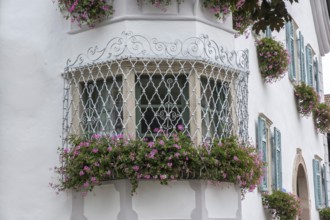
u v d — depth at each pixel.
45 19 11.04
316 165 18.34
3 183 10.62
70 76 10.78
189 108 10.23
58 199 10.52
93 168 9.86
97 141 10.02
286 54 13.77
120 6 10.47
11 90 10.84
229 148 10.08
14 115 10.78
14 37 10.98
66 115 10.70
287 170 15.30
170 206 9.88
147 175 9.67
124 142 9.86
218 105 10.66
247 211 12.02
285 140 15.38
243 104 11.09
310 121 18.41
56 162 10.63
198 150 9.89
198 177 9.94
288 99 16.05
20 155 10.70
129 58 10.19
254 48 13.41
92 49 10.64
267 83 14.21
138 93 10.24
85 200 10.30
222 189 10.33
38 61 10.94
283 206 13.24
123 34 10.35
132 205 9.82
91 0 10.41
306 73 18.11
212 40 10.66
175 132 10.05
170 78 10.32
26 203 10.59
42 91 10.85
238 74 11.02
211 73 10.49
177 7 10.49
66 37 10.92
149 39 10.34
